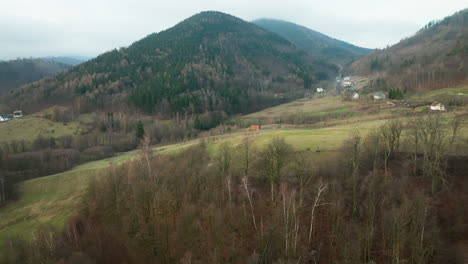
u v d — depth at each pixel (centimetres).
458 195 4169
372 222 3903
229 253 3900
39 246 4056
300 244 3888
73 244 4284
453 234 3591
